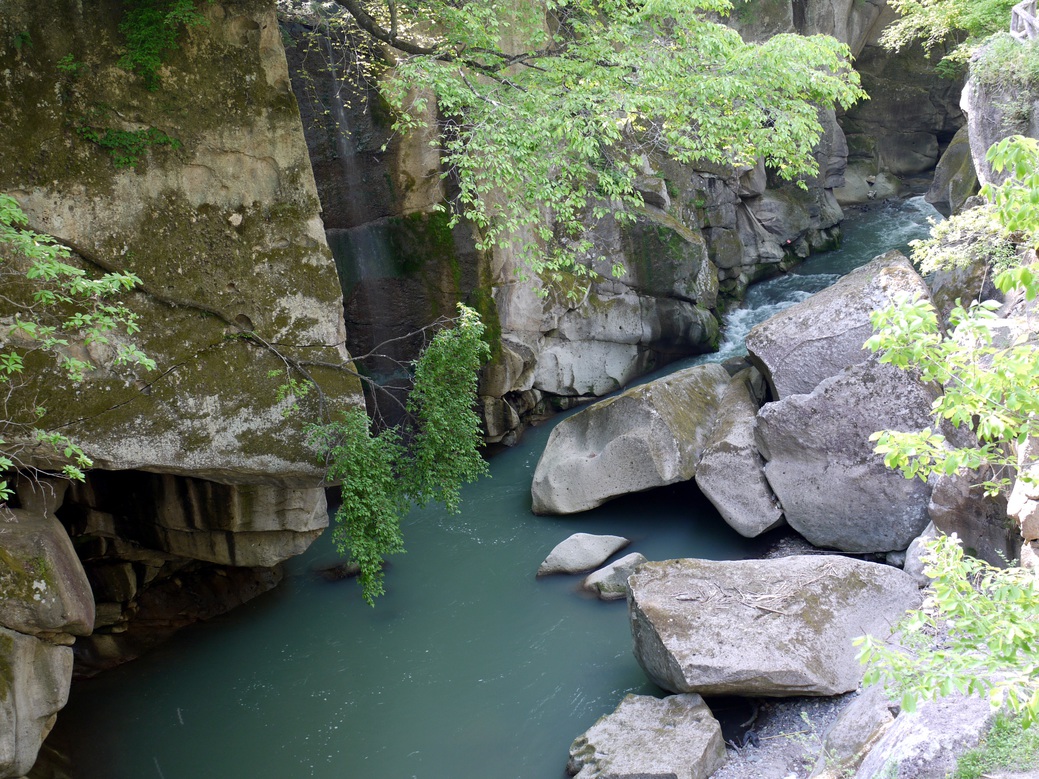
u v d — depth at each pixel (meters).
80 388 8.88
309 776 9.57
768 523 12.46
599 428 14.20
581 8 12.95
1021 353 4.41
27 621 8.09
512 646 11.27
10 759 7.97
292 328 10.05
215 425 9.72
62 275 8.63
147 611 12.06
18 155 8.32
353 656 11.43
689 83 12.04
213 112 9.24
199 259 9.39
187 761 9.95
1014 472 9.55
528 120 11.38
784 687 8.99
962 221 11.59
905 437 4.71
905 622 5.52
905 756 6.30
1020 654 4.63
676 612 9.74
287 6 14.31
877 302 12.87
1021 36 13.98
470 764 9.41
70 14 8.40
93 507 11.47
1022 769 5.86
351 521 10.26
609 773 8.38
